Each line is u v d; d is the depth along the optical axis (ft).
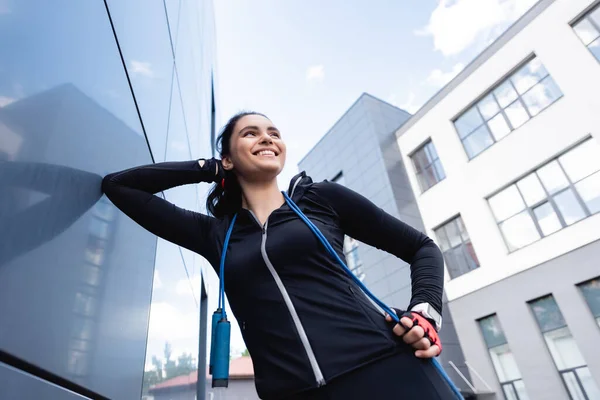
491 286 32.83
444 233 38.60
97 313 3.70
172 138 9.99
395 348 3.10
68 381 3.01
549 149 31.68
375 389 2.88
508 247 33.06
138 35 6.43
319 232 3.59
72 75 3.47
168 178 4.48
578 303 27.40
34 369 2.52
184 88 12.74
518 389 29.09
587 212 28.71
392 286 39.52
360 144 48.88
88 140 3.78
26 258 2.48
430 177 41.86
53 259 2.88
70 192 3.27
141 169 4.34
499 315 31.68
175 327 9.31
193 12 16.67
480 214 35.47
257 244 3.64
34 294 2.56
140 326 5.43
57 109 3.10
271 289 3.39
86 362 3.38
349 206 4.02
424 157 43.19
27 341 2.43
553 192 31.04
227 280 3.66
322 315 3.20
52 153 2.96
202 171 4.69
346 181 49.96
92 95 3.98
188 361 12.02
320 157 56.34
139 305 5.42
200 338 19.69
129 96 5.56
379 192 43.65
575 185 29.78
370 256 43.37
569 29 31.89
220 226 4.23
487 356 31.55
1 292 2.19
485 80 37.76
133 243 5.30
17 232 2.39
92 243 3.74
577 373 26.35
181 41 12.34
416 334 3.06
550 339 28.45
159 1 8.62
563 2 32.53
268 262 3.43
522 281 30.96
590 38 30.68
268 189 4.66
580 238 28.48
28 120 2.62
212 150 30.14
